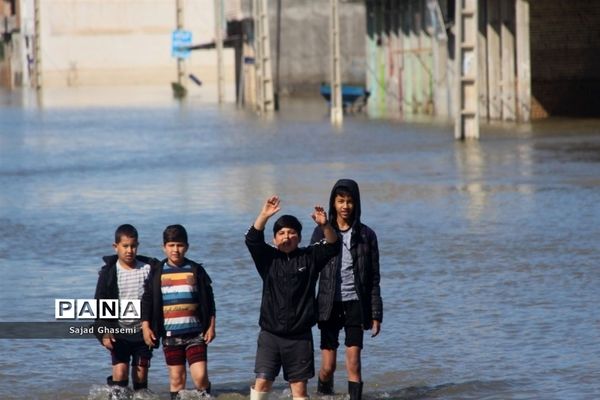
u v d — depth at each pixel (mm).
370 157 83750
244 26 188500
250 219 52938
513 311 32812
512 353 28312
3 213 57406
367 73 169875
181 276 24359
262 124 130625
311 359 23375
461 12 94500
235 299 35469
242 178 71188
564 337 29641
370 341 29891
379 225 50156
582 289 35562
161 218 54125
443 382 26141
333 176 70812
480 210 54031
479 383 25891
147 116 152500
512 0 117938
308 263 23219
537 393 24922
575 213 52031
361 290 24516
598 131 100062
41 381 27047
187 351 24438
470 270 39250
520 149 85688
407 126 119250
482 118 123750
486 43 124688
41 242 47906
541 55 118938
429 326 31344
